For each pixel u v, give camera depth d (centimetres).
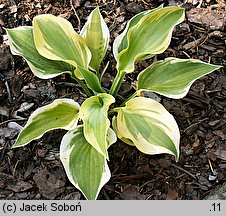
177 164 74
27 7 87
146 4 89
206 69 68
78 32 84
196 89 81
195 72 68
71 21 86
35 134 66
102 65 81
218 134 76
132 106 68
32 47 71
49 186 71
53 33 69
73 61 65
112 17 87
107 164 66
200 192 71
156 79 69
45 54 67
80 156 65
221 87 81
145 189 71
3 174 71
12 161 73
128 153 74
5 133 74
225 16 88
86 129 63
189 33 86
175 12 67
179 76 69
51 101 78
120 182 72
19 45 70
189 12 88
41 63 70
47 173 72
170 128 64
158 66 70
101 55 73
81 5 88
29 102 78
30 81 80
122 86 79
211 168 73
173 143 63
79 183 63
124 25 86
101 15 79
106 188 71
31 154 73
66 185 71
